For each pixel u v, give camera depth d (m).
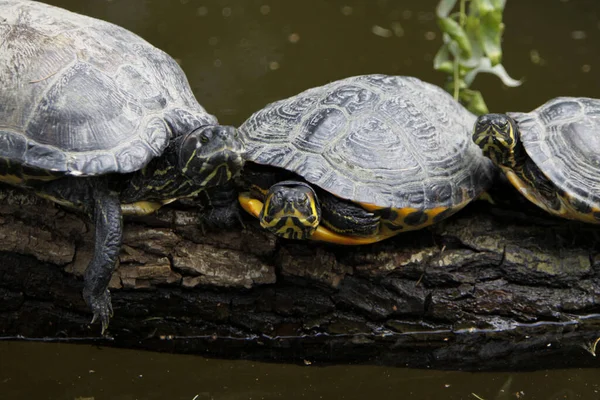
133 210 6.91
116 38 7.30
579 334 7.46
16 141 6.32
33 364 7.23
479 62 10.05
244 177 7.05
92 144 6.39
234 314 7.47
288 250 7.27
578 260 7.32
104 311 6.48
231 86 12.55
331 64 13.44
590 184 6.93
